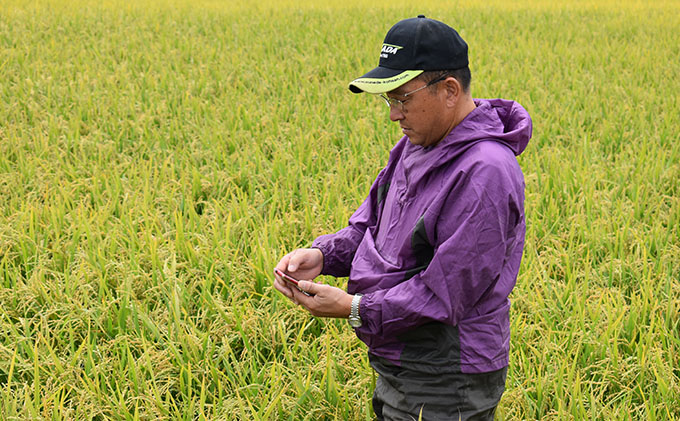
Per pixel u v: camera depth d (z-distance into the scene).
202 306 3.89
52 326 3.83
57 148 6.56
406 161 2.28
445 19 17.00
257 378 3.35
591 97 9.16
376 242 2.43
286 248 4.80
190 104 8.62
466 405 2.22
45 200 5.21
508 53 12.38
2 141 6.79
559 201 5.69
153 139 7.23
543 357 3.46
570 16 18.11
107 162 6.53
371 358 2.44
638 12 19.08
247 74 10.33
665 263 4.53
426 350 2.23
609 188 6.16
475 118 2.13
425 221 2.12
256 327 3.69
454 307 2.09
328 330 3.65
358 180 6.13
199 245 4.57
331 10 18.03
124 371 3.36
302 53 12.41
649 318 3.91
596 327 3.74
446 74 2.08
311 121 7.84
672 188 5.95
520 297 3.98
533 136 7.60
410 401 2.28
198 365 3.42
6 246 4.54
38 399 3.01
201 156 6.65
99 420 3.20
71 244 4.52
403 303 2.11
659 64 11.48
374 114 8.23
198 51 12.15
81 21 14.63
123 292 3.89
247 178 6.09
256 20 15.97
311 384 3.24
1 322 3.68
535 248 4.79
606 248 4.86
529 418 3.13
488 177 2.04
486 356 2.20
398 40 2.08
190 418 3.00
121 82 9.66
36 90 8.88
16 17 14.64
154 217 5.05
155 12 16.61
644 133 7.57
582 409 3.05
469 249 2.04
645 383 3.39
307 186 5.75
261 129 7.80
